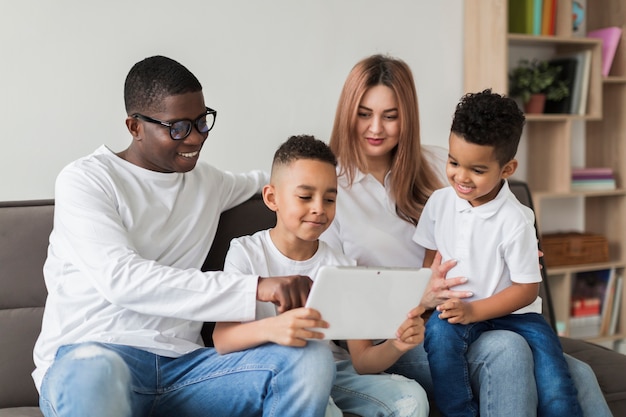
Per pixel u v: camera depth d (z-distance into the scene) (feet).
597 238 11.77
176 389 5.15
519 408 5.21
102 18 9.35
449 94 11.39
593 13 12.30
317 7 10.48
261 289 4.89
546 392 5.38
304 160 5.28
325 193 5.30
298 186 5.24
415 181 6.75
